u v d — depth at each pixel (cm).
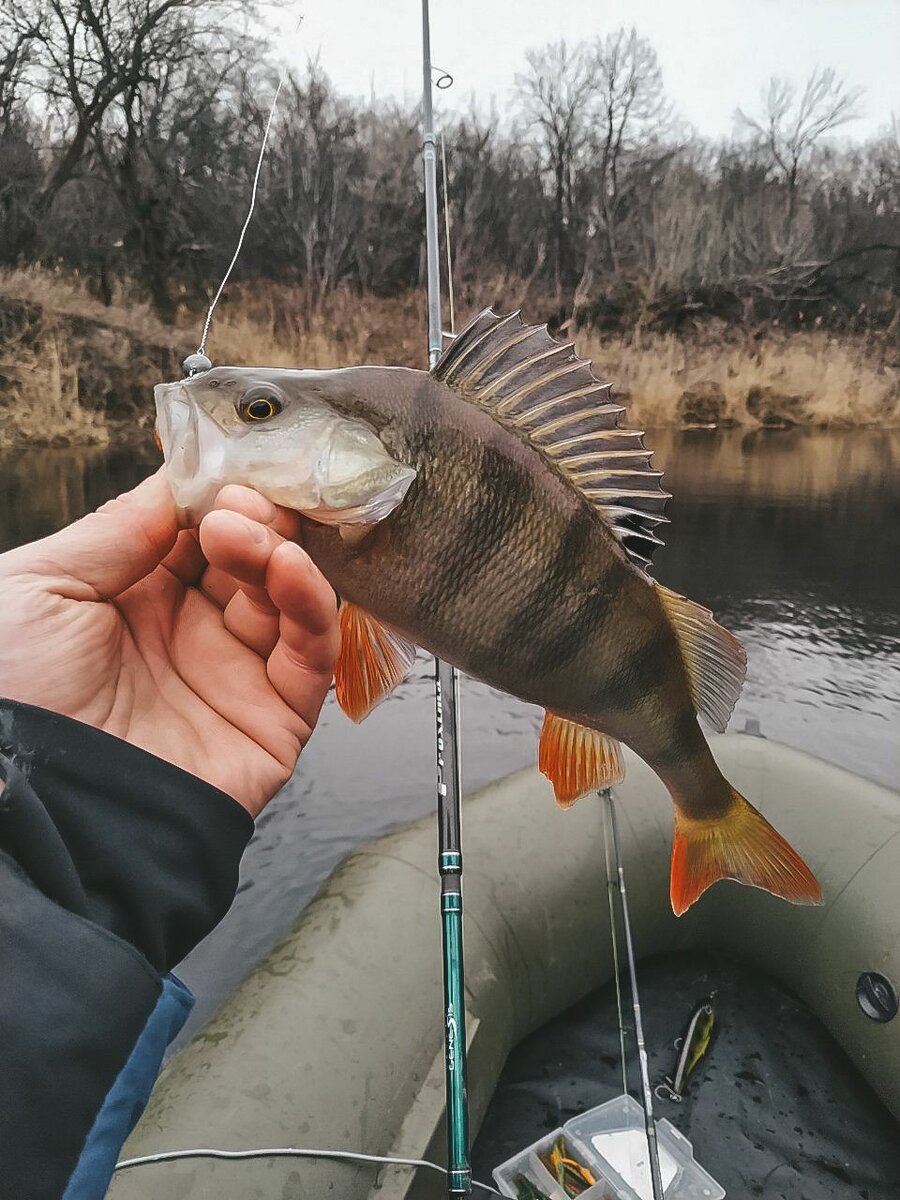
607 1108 57
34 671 25
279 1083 43
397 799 94
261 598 26
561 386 27
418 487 26
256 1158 40
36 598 25
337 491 25
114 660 27
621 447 28
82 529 26
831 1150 57
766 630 137
